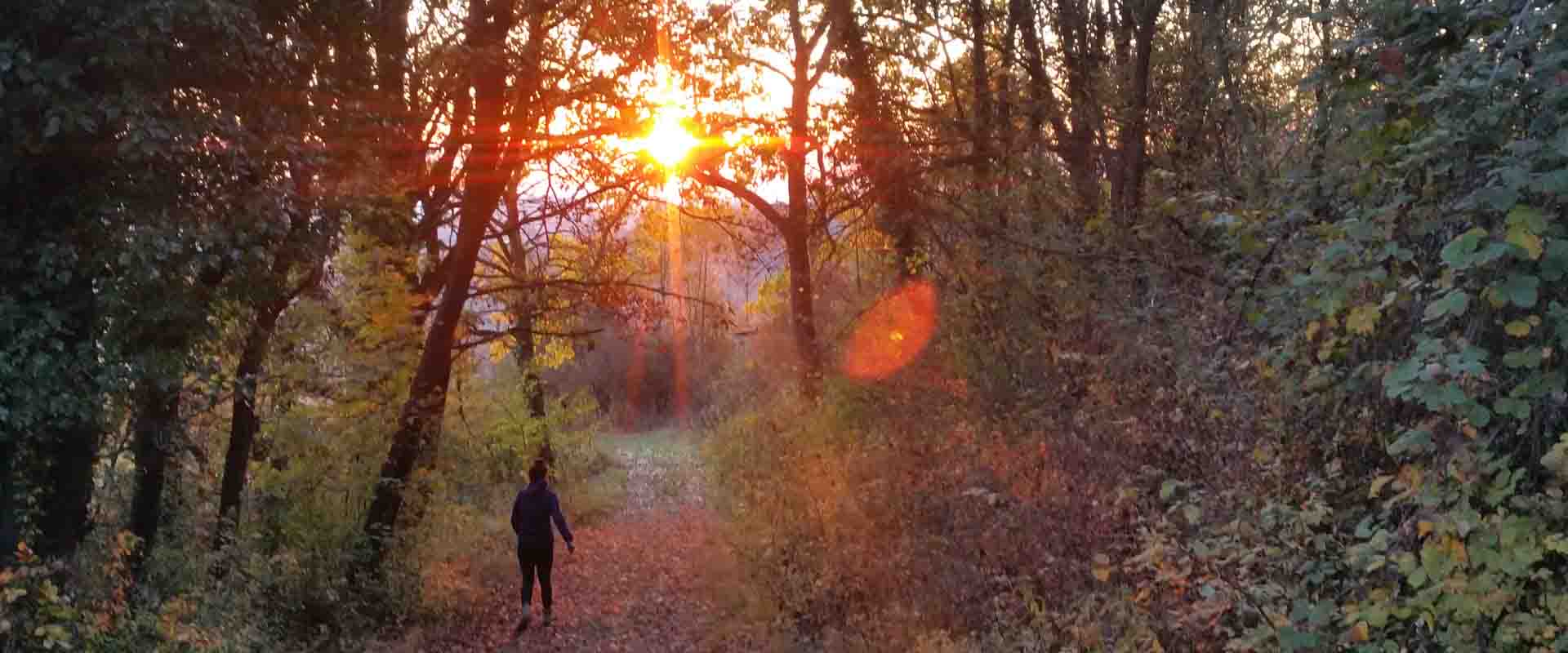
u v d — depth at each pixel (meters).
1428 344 3.45
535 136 13.02
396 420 12.66
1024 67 13.39
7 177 7.09
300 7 8.90
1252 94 10.32
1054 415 8.57
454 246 14.09
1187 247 8.69
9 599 6.11
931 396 10.91
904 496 9.45
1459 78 3.84
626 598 12.91
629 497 22.77
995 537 7.81
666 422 38.75
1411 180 4.13
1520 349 3.73
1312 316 4.91
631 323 16.41
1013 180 12.42
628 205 15.70
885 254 14.91
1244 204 7.20
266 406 11.80
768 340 18.67
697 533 16.61
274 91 8.20
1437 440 3.77
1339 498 4.99
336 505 12.27
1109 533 6.89
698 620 11.13
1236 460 5.93
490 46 11.70
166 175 7.52
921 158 13.61
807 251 16.48
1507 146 3.42
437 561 13.01
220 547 10.71
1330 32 6.84
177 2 7.01
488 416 15.99
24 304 7.41
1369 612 3.88
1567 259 3.32
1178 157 11.15
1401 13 4.32
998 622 7.32
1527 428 3.65
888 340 12.43
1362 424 4.90
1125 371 8.02
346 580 11.55
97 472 9.52
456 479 14.71
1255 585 4.96
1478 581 3.50
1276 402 5.61
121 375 7.68
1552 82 3.48
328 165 9.02
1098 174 12.23
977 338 10.57
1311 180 5.45
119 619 7.43
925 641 7.64
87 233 7.48
